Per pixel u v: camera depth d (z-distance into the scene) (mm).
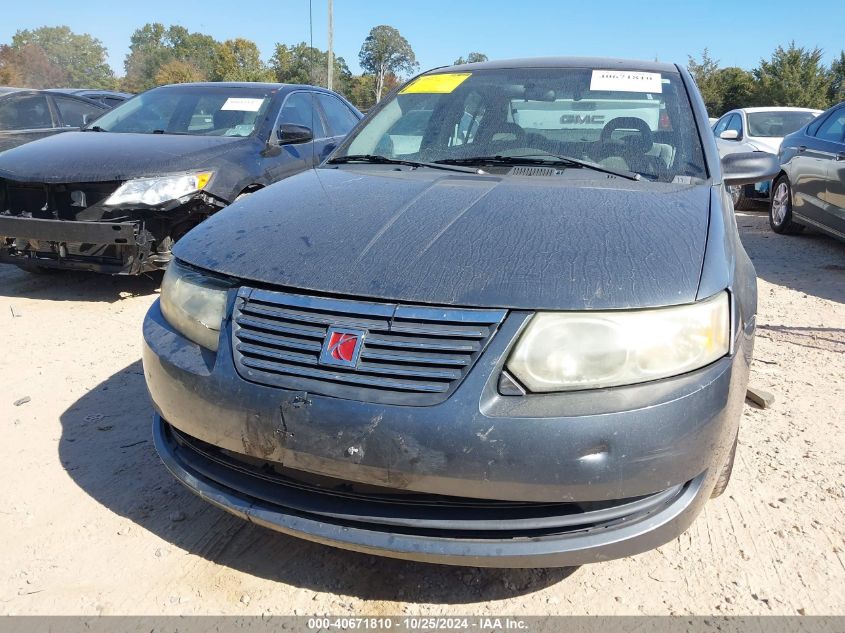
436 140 3162
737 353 1996
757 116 10375
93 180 4750
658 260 1971
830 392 3646
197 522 2518
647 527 1858
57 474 2809
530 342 1790
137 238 4754
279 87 6387
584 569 2291
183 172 4902
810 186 7105
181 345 2174
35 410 3379
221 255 2213
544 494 1771
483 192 2475
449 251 2023
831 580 2229
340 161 3230
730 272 2051
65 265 4953
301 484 1965
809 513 2566
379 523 1874
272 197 2658
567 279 1878
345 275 1974
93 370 3887
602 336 1798
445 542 1828
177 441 2281
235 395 1955
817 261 6789
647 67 3412
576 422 1743
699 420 1837
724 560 2322
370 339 1854
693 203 2381
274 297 1993
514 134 3057
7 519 2512
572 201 2355
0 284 5684
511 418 1743
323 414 1835
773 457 2955
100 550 2355
